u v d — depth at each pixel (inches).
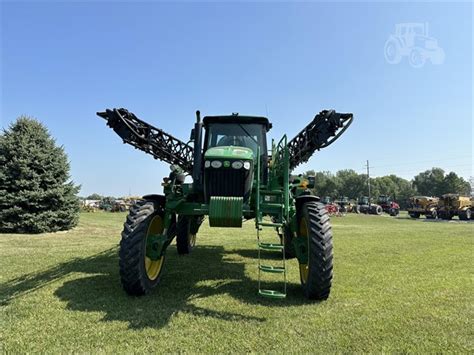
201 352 96.8
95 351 96.7
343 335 109.0
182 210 173.0
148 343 102.1
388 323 119.2
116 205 1585.9
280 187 192.4
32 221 438.3
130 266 143.6
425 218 1052.5
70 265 214.8
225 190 170.1
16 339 104.3
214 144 212.2
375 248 296.8
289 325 117.0
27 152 461.7
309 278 145.8
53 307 133.3
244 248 297.1
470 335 109.7
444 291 160.4
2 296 147.6
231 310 131.8
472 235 409.1
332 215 1103.0
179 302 140.8
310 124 196.9
